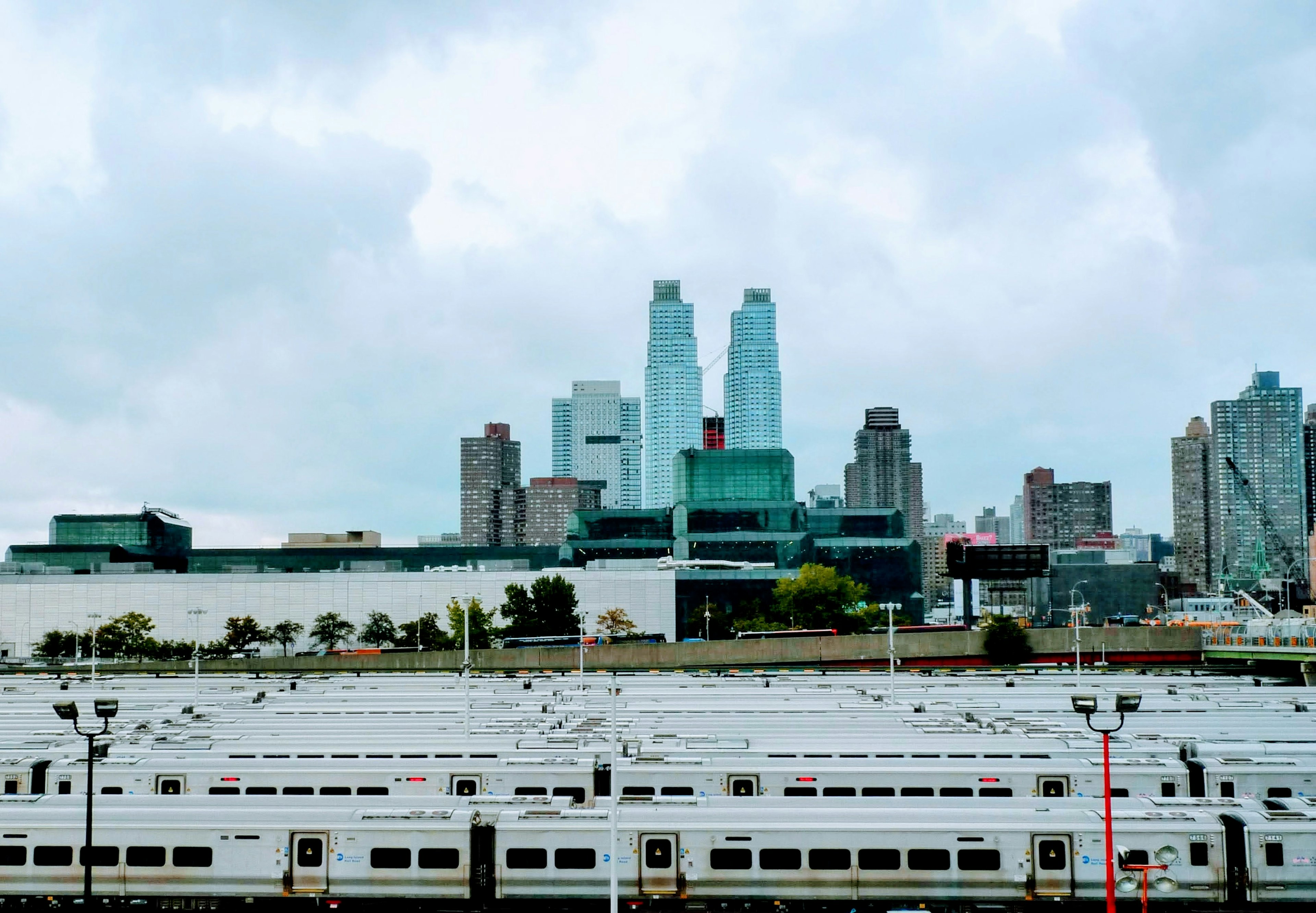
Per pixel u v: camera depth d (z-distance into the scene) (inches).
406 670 7126.0
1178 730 3029.0
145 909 2054.6
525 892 2023.9
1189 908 1979.6
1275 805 2110.0
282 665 7495.1
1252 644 6638.8
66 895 2047.2
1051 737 2773.1
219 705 3964.1
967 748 2605.8
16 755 2610.7
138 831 2050.9
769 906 2014.0
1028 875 1982.0
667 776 2425.0
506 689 4611.2
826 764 2442.2
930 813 2048.5
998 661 6963.6
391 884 2030.0
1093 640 6993.1
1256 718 3282.5
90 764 1878.7
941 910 1999.3
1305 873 1964.8
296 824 2049.7
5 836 2052.2
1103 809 2074.3
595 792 2448.3
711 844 2010.3
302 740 2810.0
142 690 4837.6
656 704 3681.1
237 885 2039.9
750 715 3344.0
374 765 2513.5
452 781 2472.9
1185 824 1991.9
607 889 2015.3
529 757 2532.0
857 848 2000.5
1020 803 2142.0
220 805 2155.5
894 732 2901.1
